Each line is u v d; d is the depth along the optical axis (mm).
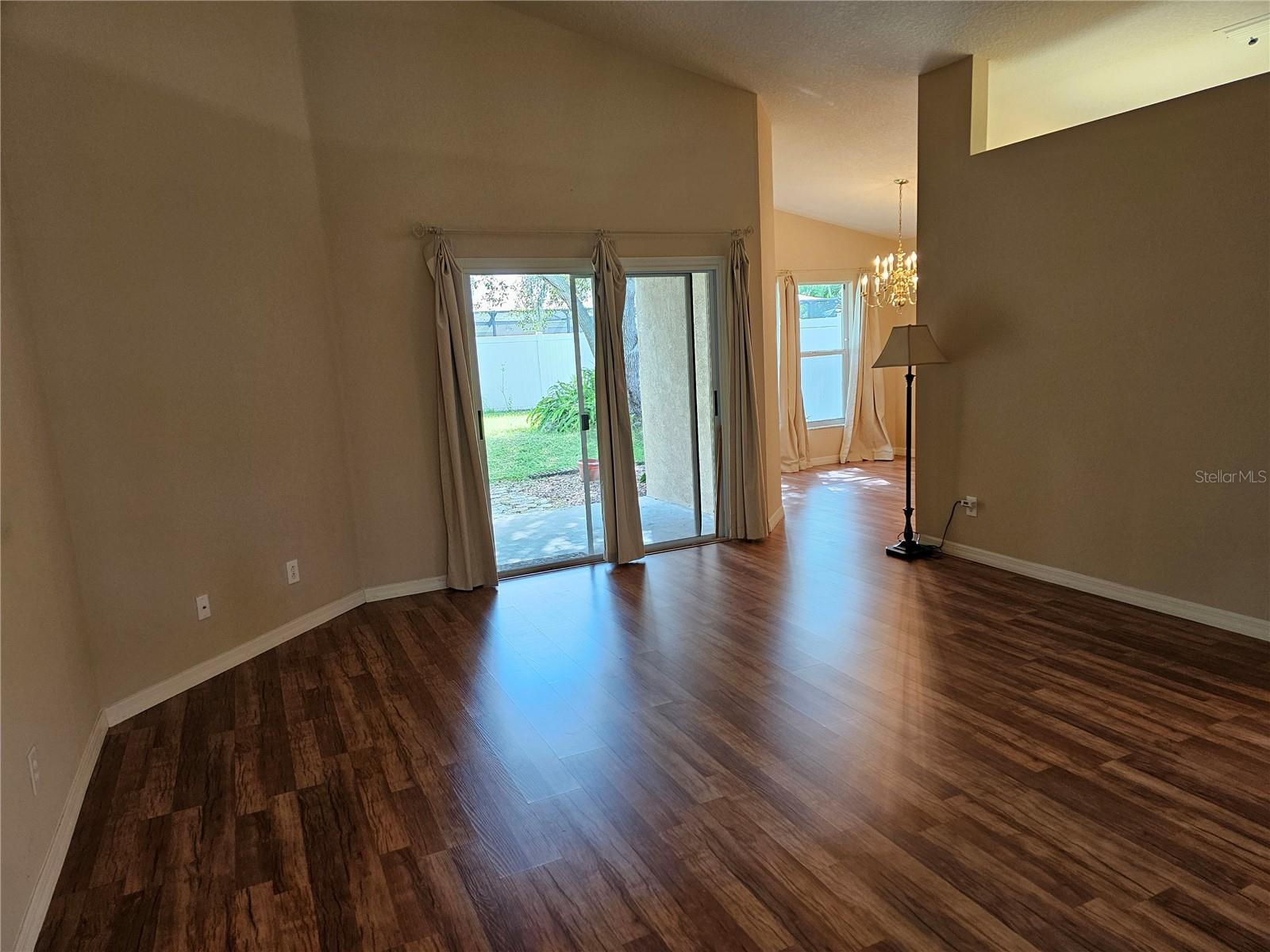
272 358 4016
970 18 3969
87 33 3182
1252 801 2309
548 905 2023
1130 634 3586
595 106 4875
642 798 2494
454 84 4520
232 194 3789
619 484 5117
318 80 4242
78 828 2486
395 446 4660
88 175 3186
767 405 5836
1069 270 4023
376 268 4473
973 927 1869
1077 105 5156
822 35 4309
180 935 1993
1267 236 3236
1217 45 4289
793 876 2084
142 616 3387
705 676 3391
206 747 2998
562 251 4875
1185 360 3580
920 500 5223
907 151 6262
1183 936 1812
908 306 9164
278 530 4066
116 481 3281
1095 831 2203
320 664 3783
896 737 2775
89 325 3184
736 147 5316
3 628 2143
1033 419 4332
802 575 4777
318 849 2322
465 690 3389
